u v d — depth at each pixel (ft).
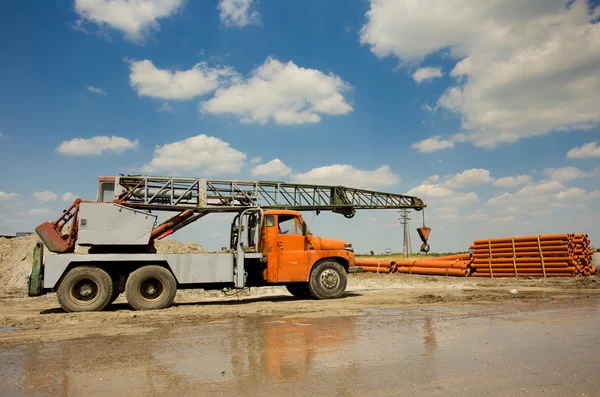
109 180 50.01
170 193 51.29
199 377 16.66
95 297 37.29
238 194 53.83
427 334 24.34
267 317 32.09
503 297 43.34
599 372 16.75
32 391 15.30
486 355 19.40
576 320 28.58
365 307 37.01
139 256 38.70
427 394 14.44
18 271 71.15
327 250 45.70
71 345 22.88
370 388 15.08
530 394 14.42
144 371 17.61
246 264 44.29
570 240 69.62
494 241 78.48
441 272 82.33
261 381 16.03
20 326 29.40
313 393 14.64
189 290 57.52
